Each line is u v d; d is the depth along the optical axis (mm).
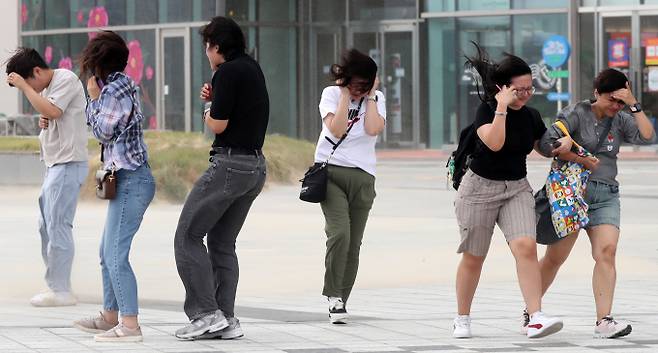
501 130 19953
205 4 94250
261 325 22266
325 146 23016
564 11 87625
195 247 20297
